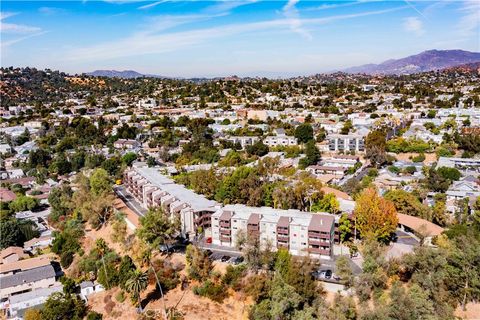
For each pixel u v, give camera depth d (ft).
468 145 613.93
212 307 287.07
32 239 421.59
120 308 304.91
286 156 640.58
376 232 313.73
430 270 256.93
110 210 444.14
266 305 259.19
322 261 308.19
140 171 530.68
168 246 358.02
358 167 575.38
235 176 427.74
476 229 324.19
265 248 313.73
